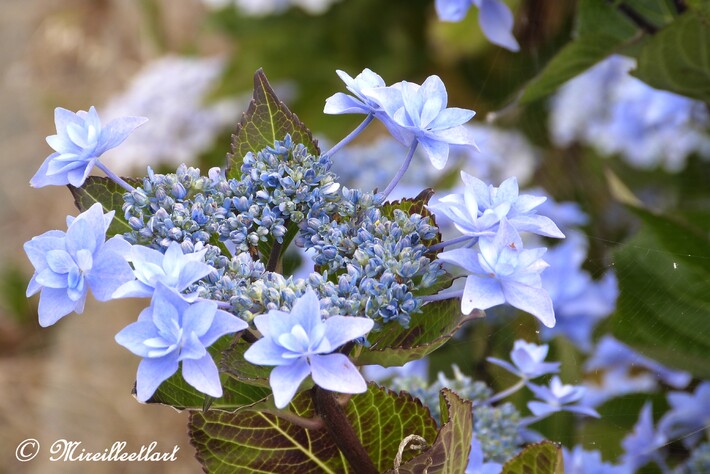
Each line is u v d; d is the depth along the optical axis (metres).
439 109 0.67
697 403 0.90
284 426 0.70
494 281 0.63
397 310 0.64
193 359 0.61
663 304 0.90
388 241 0.66
